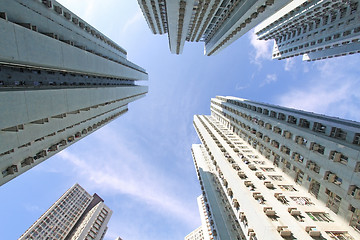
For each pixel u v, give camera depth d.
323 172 19.94
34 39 16.86
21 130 17.80
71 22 30.00
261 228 19.23
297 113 28.41
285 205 21.09
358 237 16.12
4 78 17.05
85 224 68.62
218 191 44.34
